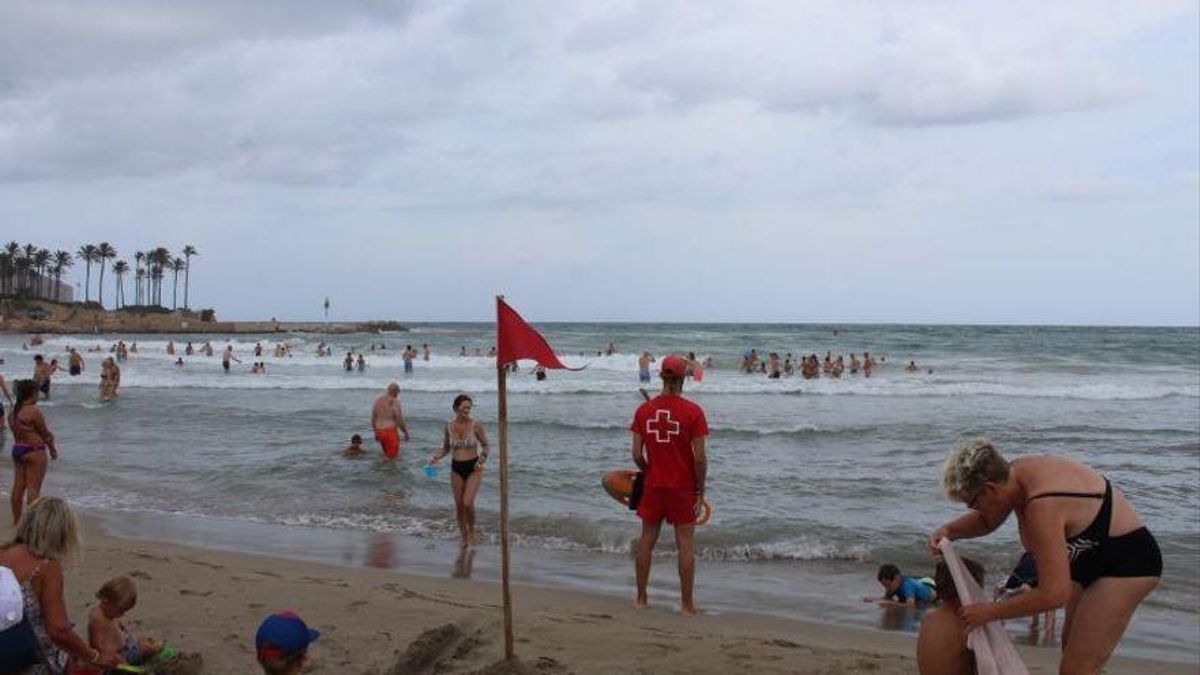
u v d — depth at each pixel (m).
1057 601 3.41
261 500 12.30
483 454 10.14
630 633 6.15
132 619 6.16
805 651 5.88
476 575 8.53
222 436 18.14
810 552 9.48
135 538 10.03
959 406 24.86
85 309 129.12
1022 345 65.69
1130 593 3.57
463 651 5.61
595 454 15.73
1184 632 7.19
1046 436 18.28
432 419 20.59
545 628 6.17
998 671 3.50
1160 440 17.84
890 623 7.19
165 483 13.47
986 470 3.53
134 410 22.72
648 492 7.36
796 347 63.34
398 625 6.08
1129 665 6.36
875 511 11.34
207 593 6.89
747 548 9.60
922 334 94.00
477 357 45.09
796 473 13.95
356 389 29.44
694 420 7.24
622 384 30.66
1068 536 3.58
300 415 21.41
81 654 4.07
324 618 6.24
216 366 41.25
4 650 3.71
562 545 9.88
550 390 28.52
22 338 83.88
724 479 13.40
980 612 3.56
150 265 153.88
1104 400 26.81
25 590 3.88
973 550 9.36
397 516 11.34
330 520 11.15
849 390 28.89
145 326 119.69
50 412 22.50
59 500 4.06
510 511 11.34
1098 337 86.44
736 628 6.84
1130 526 3.60
